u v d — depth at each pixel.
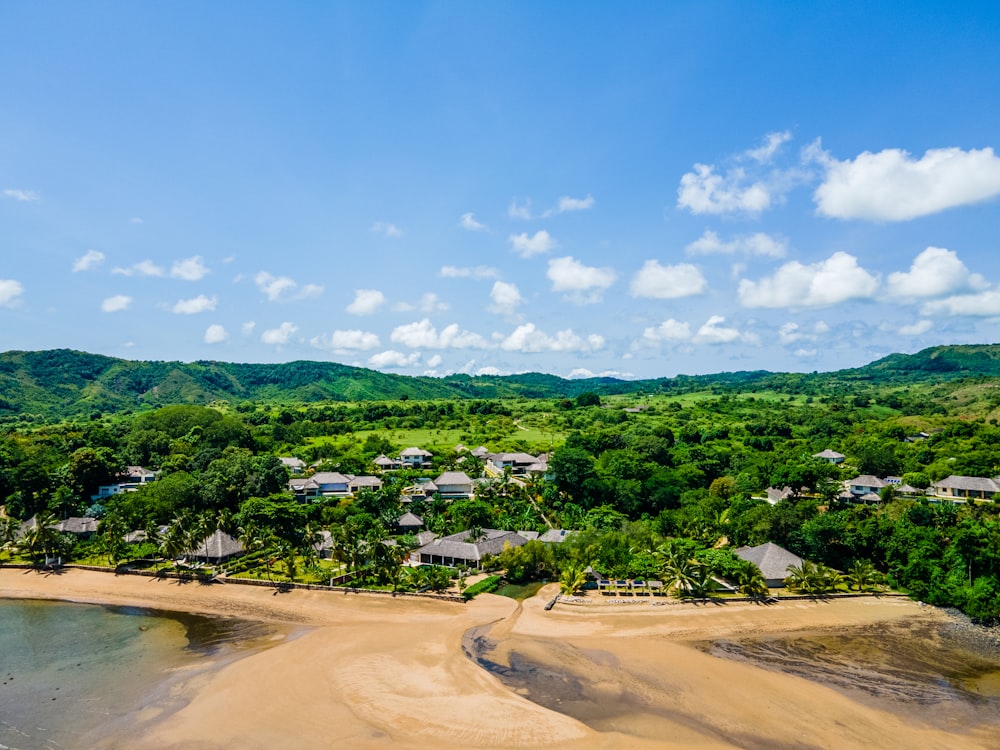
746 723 48.62
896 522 88.25
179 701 52.06
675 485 125.88
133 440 148.00
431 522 108.88
